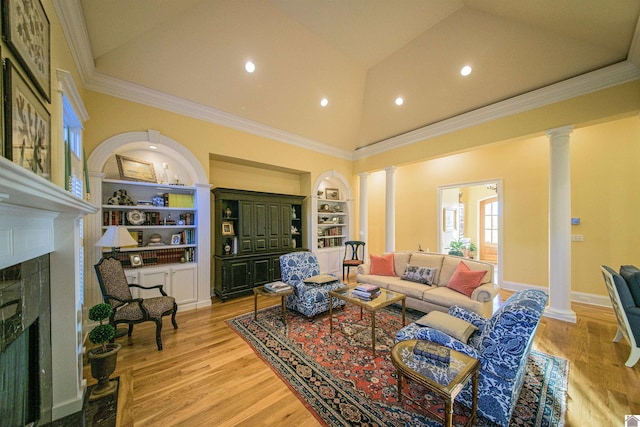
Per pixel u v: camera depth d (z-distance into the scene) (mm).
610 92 2926
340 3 2977
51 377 1638
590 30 2602
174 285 3592
